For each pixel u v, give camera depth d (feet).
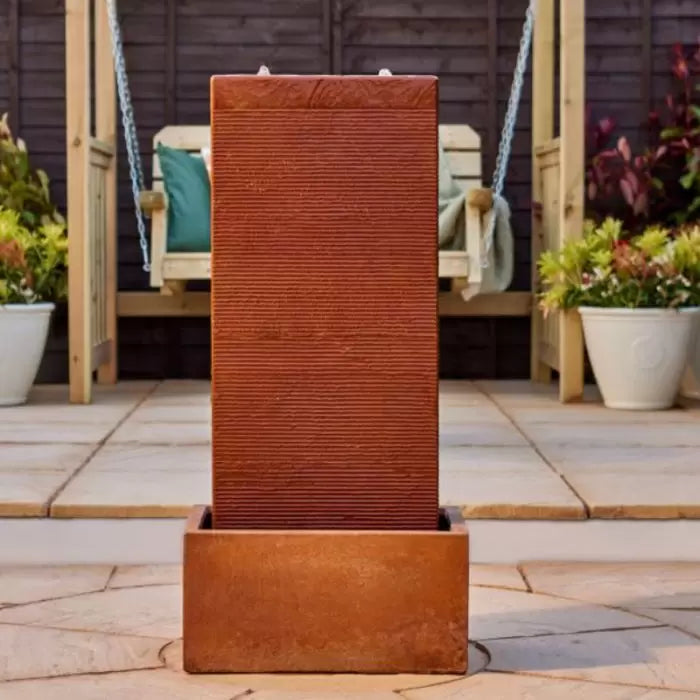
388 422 6.67
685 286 14.98
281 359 6.65
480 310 18.03
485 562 9.30
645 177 17.58
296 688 6.43
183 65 18.35
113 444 12.36
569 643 7.20
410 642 6.63
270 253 6.61
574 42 15.49
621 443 12.50
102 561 9.30
